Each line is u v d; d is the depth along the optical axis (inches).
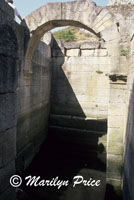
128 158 159.5
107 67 385.1
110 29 215.8
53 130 422.6
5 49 77.6
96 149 378.9
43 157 333.1
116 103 215.2
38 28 249.8
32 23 248.8
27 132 287.0
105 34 217.9
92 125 398.0
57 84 422.0
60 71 416.5
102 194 235.0
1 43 74.7
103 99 392.5
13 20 217.6
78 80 406.9
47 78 393.1
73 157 341.4
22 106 259.3
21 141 263.4
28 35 251.3
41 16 244.5
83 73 401.7
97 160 332.2
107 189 218.1
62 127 418.0
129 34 206.5
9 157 89.8
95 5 227.3
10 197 93.9
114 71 210.8
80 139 401.4
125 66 208.1
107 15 219.8
